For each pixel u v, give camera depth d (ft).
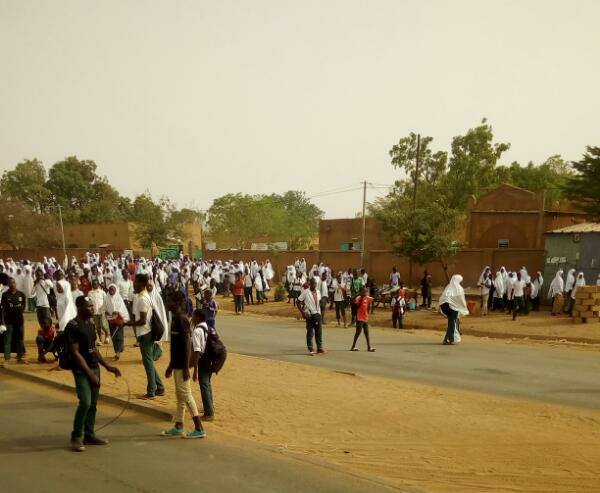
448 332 56.49
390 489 19.08
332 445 24.14
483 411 29.60
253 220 205.67
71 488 19.01
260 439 24.90
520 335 61.72
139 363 42.22
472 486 19.74
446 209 89.40
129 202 279.49
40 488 19.01
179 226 210.79
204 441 24.34
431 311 79.30
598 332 60.34
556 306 73.41
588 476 20.61
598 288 65.72
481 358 48.06
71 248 203.41
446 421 27.66
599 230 80.43
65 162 288.10
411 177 155.12
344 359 47.37
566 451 23.31
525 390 35.68
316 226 299.58
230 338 60.39
